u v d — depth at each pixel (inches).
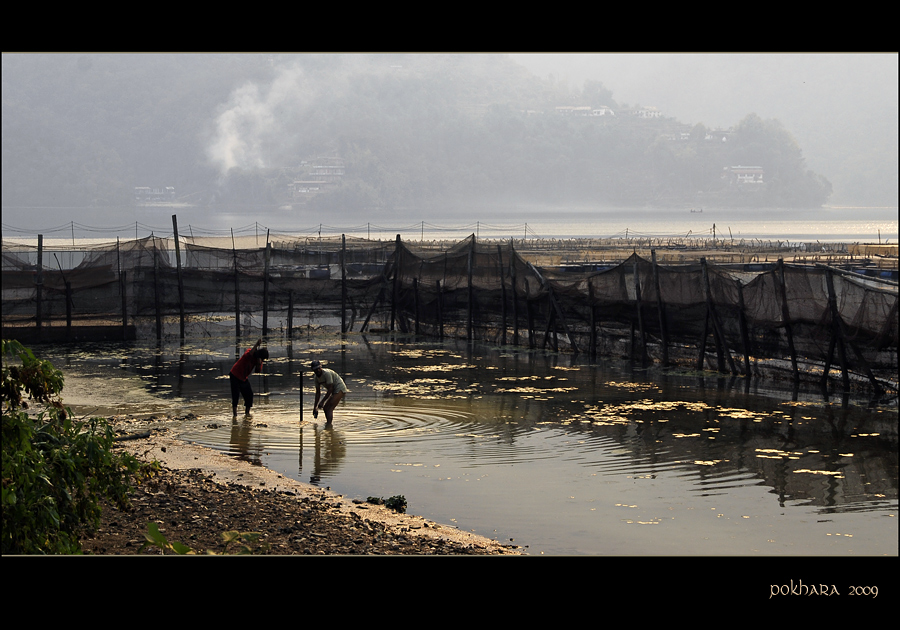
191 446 853.2
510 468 776.3
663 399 1154.7
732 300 1362.0
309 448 850.8
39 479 414.6
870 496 690.2
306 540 542.6
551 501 670.5
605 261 3117.6
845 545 555.2
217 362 1513.3
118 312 1855.3
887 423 992.2
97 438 468.8
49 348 1705.2
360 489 705.6
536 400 1141.1
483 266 1820.9
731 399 1152.2
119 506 502.9
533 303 1732.3
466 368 1451.8
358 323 2038.6
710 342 1419.8
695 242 5319.9
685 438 910.4
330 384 969.5
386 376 1354.6
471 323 1844.2
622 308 1535.4
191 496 650.2
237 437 899.4
